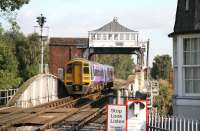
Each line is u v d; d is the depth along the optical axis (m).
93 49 76.81
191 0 18.75
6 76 45.44
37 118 27.59
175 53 19.59
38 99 43.81
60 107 37.94
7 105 36.41
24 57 70.25
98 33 78.62
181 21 18.98
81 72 52.03
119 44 74.00
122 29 79.56
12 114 30.22
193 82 18.67
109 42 74.50
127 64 146.00
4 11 30.39
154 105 34.59
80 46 77.88
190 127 15.38
